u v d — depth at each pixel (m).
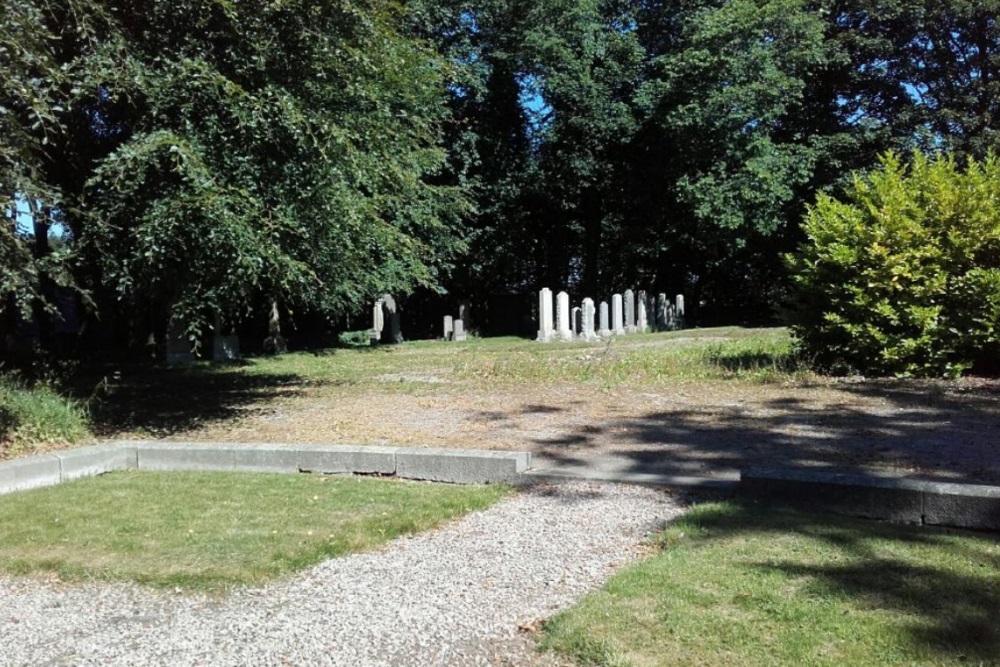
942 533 4.74
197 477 6.96
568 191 28.47
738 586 3.94
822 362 11.45
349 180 10.38
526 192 27.67
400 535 5.15
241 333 26.81
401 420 8.93
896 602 3.67
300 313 26.77
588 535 5.01
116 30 8.34
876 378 10.66
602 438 7.63
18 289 7.41
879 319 10.73
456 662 3.37
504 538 5.01
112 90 8.21
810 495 5.34
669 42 28.52
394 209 18.39
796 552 4.41
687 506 5.51
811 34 24.25
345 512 5.61
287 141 8.90
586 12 25.30
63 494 6.38
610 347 16.78
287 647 3.55
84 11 8.23
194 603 4.09
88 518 5.63
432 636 3.62
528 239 30.38
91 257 9.11
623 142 27.64
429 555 4.73
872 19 26.66
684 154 25.59
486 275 29.80
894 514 5.04
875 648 3.24
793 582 3.96
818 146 25.97
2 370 11.29
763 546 4.52
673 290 33.81
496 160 27.91
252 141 8.73
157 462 7.53
